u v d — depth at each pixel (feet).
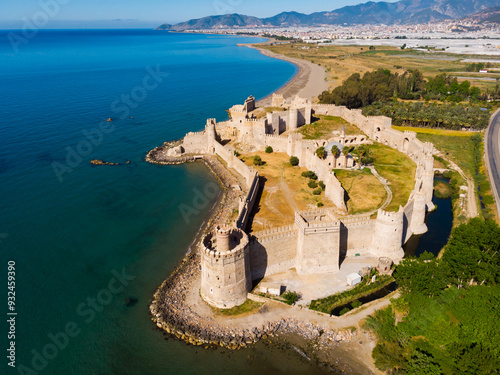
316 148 402.31
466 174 390.42
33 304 228.22
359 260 256.11
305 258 238.89
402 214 249.34
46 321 216.95
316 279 238.27
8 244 282.56
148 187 378.94
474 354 163.32
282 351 193.67
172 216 326.44
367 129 497.05
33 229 302.04
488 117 536.42
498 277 215.72
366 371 181.98
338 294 226.17
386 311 210.18
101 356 195.52
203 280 222.28
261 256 236.22
